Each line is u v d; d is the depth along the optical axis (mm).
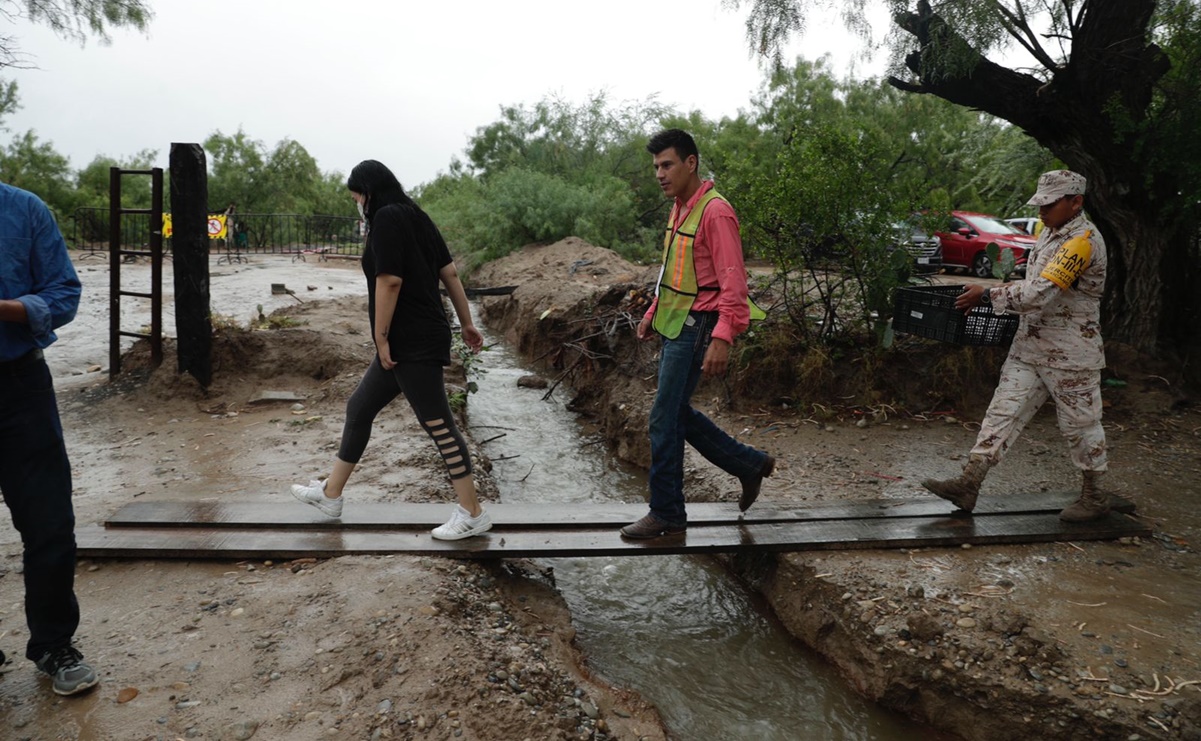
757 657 4164
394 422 6738
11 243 2814
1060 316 4383
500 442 7879
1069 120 7359
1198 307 7887
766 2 7184
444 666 3125
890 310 7332
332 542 4184
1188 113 6914
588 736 3080
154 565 4055
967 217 16844
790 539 4422
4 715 2898
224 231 23469
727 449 4441
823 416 7062
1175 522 4902
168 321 11789
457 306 4137
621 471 7156
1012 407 4555
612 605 4652
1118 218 7676
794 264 7590
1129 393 7309
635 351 8719
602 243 19062
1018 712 3342
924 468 5902
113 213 7711
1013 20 7121
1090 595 3957
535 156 23500
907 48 7383
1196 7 7047
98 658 3236
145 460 5926
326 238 33000
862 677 3822
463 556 4129
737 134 20375
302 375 7910
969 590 3984
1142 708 3160
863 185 7234
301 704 2961
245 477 5504
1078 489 5438
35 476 2918
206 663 3203
